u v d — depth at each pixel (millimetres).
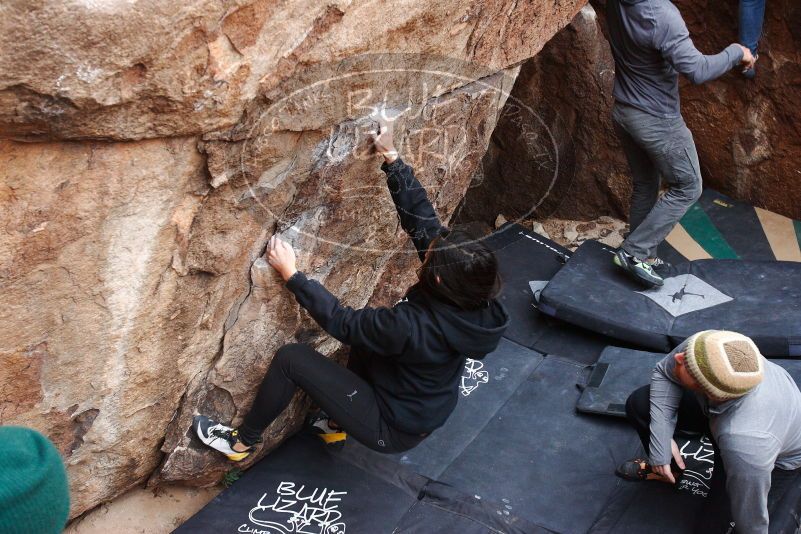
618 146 5293
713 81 5203
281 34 2170
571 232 5477
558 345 4312
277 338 3143
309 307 2859
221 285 2762
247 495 3270
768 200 5328
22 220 2047
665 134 4117
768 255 5031
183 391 2998
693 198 4258
